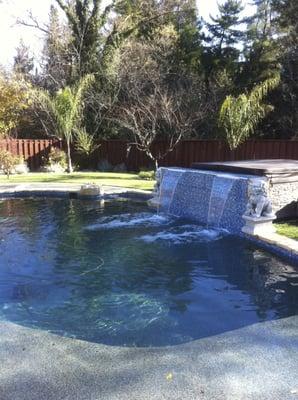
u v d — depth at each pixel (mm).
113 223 8367
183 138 18469
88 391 2738
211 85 19688
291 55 20578
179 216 9000
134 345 3436
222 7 24750
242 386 2789
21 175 16328
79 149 19125
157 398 2652
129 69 20094
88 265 5730
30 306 4344
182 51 22297
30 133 22500
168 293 4715
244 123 15352
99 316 4074
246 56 23328
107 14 22781
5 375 2945
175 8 26859
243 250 6379
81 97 19375
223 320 3975
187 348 3371
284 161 9883
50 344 3443
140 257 6078
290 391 2730
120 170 18953
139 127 18172
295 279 5156
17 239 7133
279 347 3375
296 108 20000
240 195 7277
